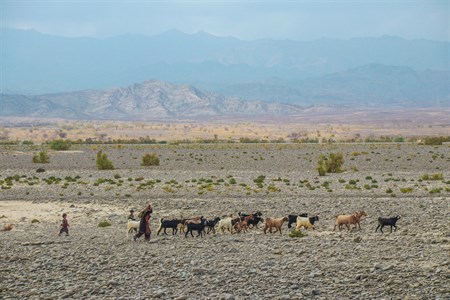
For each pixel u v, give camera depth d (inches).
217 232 1534.2
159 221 1715.1
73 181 2925.7
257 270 1079.6
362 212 1530.5
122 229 1596.9
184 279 1030.4
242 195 2283.5
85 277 1055.0
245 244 1342.3
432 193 2279.8
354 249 1263.5
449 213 1740.9
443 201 2009.1
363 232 1482.5
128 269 1107.9
